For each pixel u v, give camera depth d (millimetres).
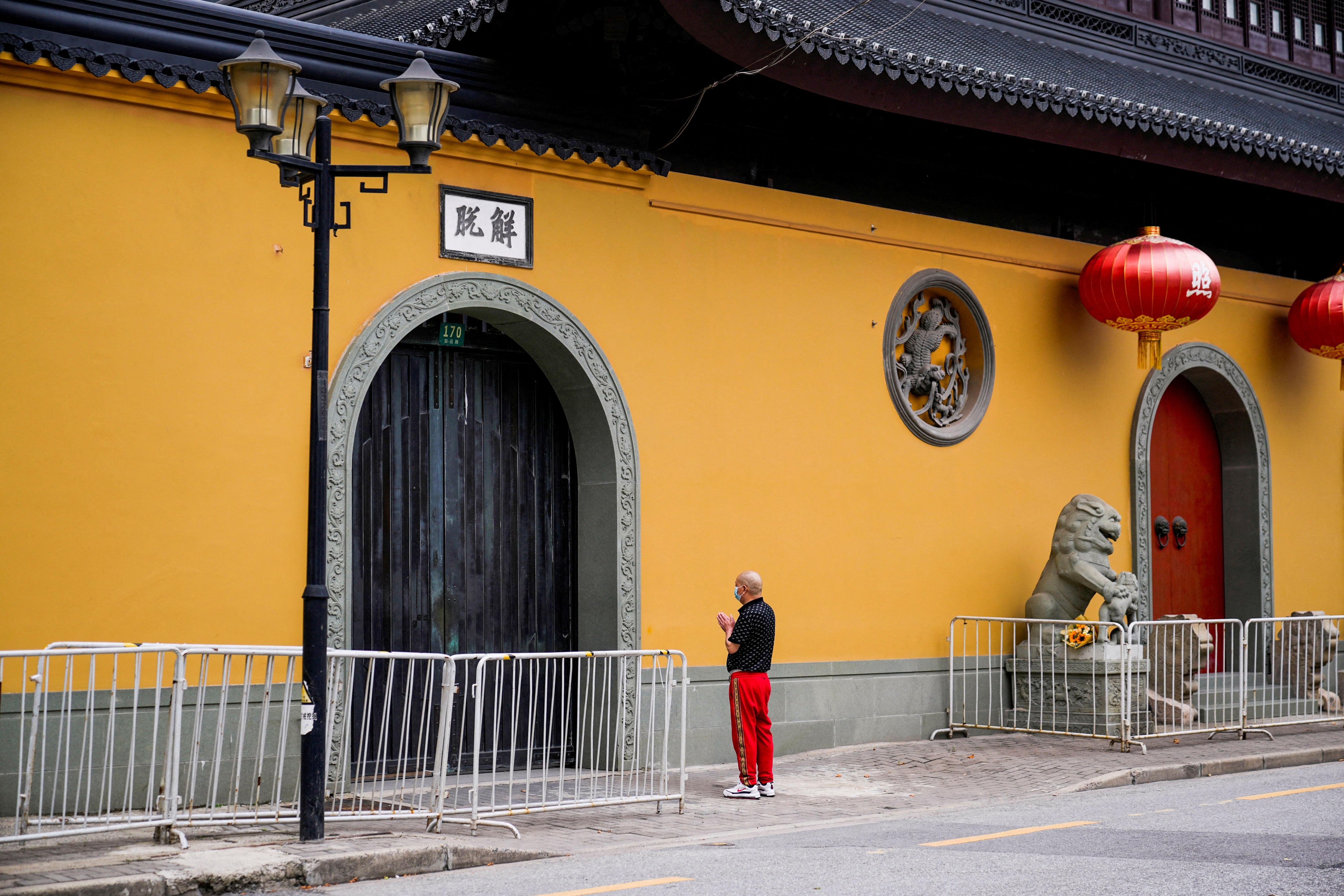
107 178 9492
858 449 13164
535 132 11305
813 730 12523
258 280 10055
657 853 7844
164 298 9656
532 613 11711
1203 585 16797
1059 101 12680
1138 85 15258
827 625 12758
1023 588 14328
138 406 9508
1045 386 14820
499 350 11664
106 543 9328
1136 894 6164
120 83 9523
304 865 7188
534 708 9094
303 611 9117
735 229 12547
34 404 9156
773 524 12492
